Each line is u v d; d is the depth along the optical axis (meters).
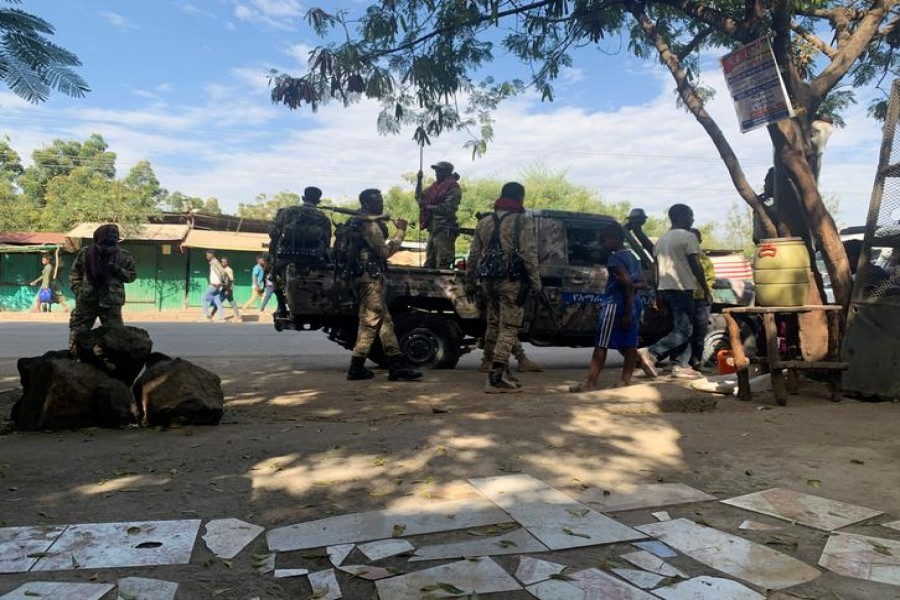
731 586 2.32
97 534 2.76
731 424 4.88
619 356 10.94
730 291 8.61
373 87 7.62
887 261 6.09
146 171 30.55
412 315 7.84
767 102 6.60
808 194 6.76
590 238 8.39
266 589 2.31
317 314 7.45
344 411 5.45
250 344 12.04
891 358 5.87
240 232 26.86
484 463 3.82
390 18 7.52
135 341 5.28
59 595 2.22
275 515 3.02
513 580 2.35
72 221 24.59
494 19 7.60
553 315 8.02
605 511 3.07
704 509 3.13
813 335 6.71
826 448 4.21
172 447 4.21
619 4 8.17
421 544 2.68
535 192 37.31
